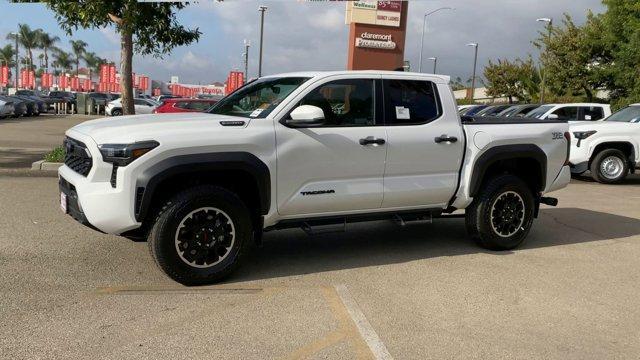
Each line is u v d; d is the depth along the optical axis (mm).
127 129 4848
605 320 4527
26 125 26219
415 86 6012
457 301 4855
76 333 4008
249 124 5137
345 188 5582
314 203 5465
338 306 4672
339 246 6621
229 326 4219
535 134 6547
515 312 4641
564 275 5660
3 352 3688
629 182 13492
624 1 25281
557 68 29078
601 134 12703
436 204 6215
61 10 11031
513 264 6016
